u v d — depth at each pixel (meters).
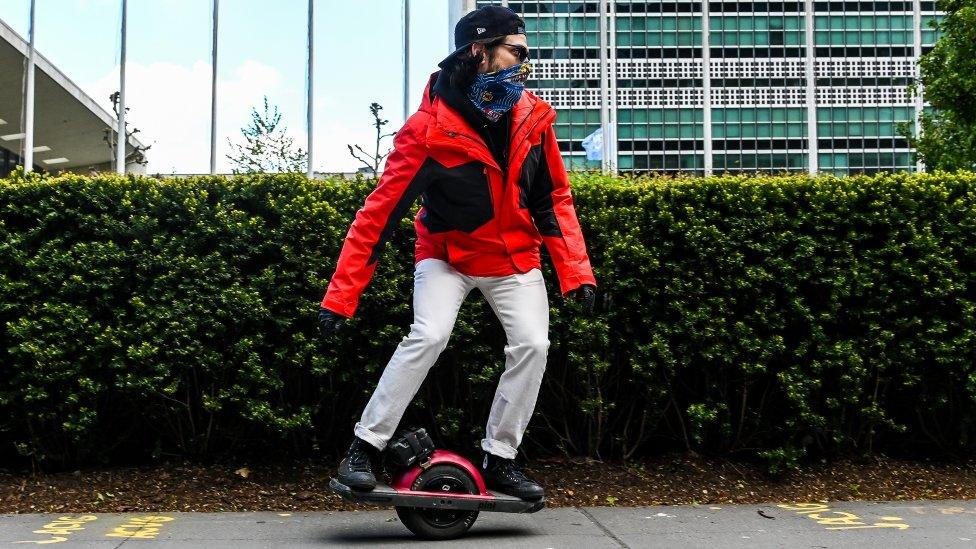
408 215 4.20
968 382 4.43
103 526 3.51
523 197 3.36
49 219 4.16
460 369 4.34
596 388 4.40
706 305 4.28
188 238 4.16
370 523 3.60
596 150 19.34
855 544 3.29
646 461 4.52
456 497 3.23
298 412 4.32
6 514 3.73
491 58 3.19
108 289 4.16
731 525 3.59
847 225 4.40
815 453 4.67
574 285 3.40
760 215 4.33
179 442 4.38
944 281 4.36
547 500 4.01
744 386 4.42
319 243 4.18
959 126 12.78
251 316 4.10
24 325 4.06
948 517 3.76
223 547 3.18
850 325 4.46
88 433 4.21
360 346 4.23
